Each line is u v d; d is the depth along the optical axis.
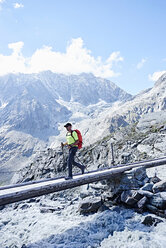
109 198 9.72
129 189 8.93
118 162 17.08
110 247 6.03
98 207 8.99
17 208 12.56
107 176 8.91
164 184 8.19
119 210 8.62
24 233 8.27
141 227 6.96
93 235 6.91
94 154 20.02
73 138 7.97
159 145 16.70
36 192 6.82
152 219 7.07
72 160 8.12
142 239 6.12
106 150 19.52
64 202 12.30
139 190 8.49
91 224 7.80
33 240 7.43
